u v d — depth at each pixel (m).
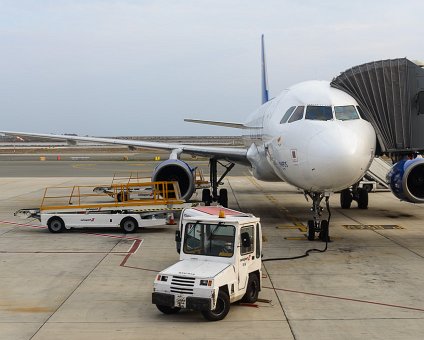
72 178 44.31
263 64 35.59
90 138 25.69
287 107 16.42
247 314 9.42
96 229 18.94
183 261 10.02
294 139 14.84
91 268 12.95
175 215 22.53
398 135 17.22
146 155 97.44
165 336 8.34
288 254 14.30
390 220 20.36
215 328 8.70
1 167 59.97
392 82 17.19
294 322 8.96
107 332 8.53
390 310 9.57
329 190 14.80
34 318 9.23
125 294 10.70
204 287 8.84
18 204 26.34
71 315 9.40
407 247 15.18
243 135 29.55
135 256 14.33
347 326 8.74
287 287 11.14
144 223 18.08
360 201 23.52
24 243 16.28
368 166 14.84
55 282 11.64
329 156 13.65
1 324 8.92
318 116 14.92
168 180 21.48
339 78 17.44
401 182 16.16
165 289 9.15
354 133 14.30
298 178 14.96
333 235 17.14
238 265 9.64
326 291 10.82
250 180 42.69
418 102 17.19
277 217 21.31
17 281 11.73
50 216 18.16
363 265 13.03
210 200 24.86
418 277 11.88
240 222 9.92
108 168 57.53
